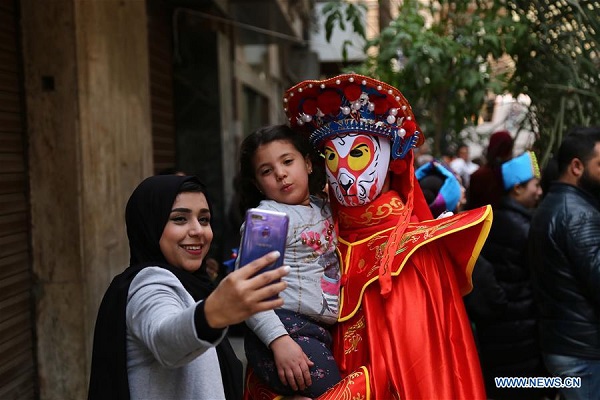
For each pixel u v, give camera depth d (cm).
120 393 144
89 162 320
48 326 315
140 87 403
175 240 160
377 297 190
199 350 126
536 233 260
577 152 251
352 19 428
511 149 332
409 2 427
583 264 240
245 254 129
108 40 346
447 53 383
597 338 243
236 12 700
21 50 309
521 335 296
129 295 150
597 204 254
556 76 299
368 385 176
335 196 202
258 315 177
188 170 586
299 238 185
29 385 309
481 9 399
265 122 1179
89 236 318
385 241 195
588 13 274
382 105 195
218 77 581
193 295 160
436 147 459
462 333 188
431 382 177
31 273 314
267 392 187
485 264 291
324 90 198
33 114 311
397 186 213
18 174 304
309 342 181
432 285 191
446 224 190
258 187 196
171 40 573
